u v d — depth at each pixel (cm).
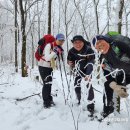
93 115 539
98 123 504
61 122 513
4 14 2841
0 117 524
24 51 1262
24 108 582
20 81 920
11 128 481
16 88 771
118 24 561
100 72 373
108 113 512
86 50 557
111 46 383
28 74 1346
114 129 469
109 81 421
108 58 396
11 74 1174
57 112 560
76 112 558
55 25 2914
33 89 760
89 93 538
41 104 618
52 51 572
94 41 387
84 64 566
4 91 728
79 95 593
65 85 843
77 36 557
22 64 1251
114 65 396
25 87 790
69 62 586
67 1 2103
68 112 559
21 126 489
